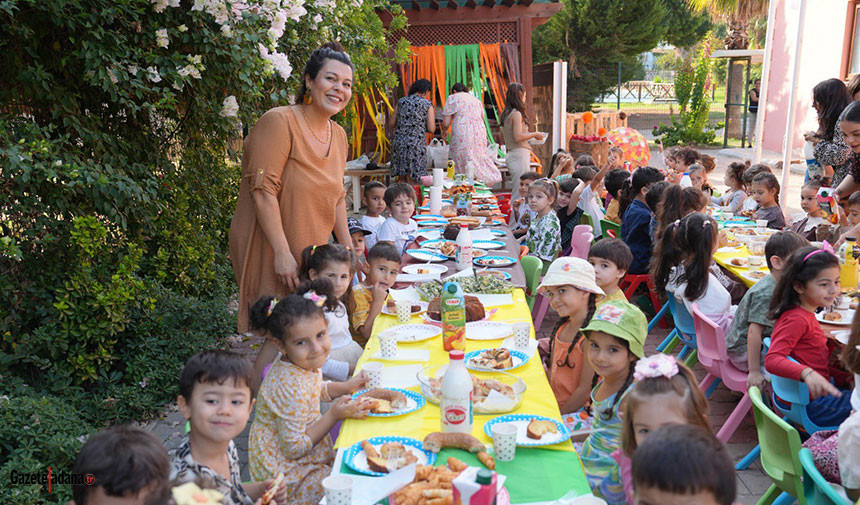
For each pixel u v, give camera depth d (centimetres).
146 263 532
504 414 239
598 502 175
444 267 449
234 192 699
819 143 581
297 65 590
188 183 561
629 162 1106
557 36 2414
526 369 279
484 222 620
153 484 168
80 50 388
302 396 246
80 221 393
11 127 379
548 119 1314
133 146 468
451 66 1138
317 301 248
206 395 203
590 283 306
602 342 246
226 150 592
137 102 462
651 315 625
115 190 402
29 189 380
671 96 3012
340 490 178
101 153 438
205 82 448
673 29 2686
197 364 205
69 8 375
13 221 390
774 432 247
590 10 2375
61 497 303
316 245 381
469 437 212
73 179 391
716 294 426
